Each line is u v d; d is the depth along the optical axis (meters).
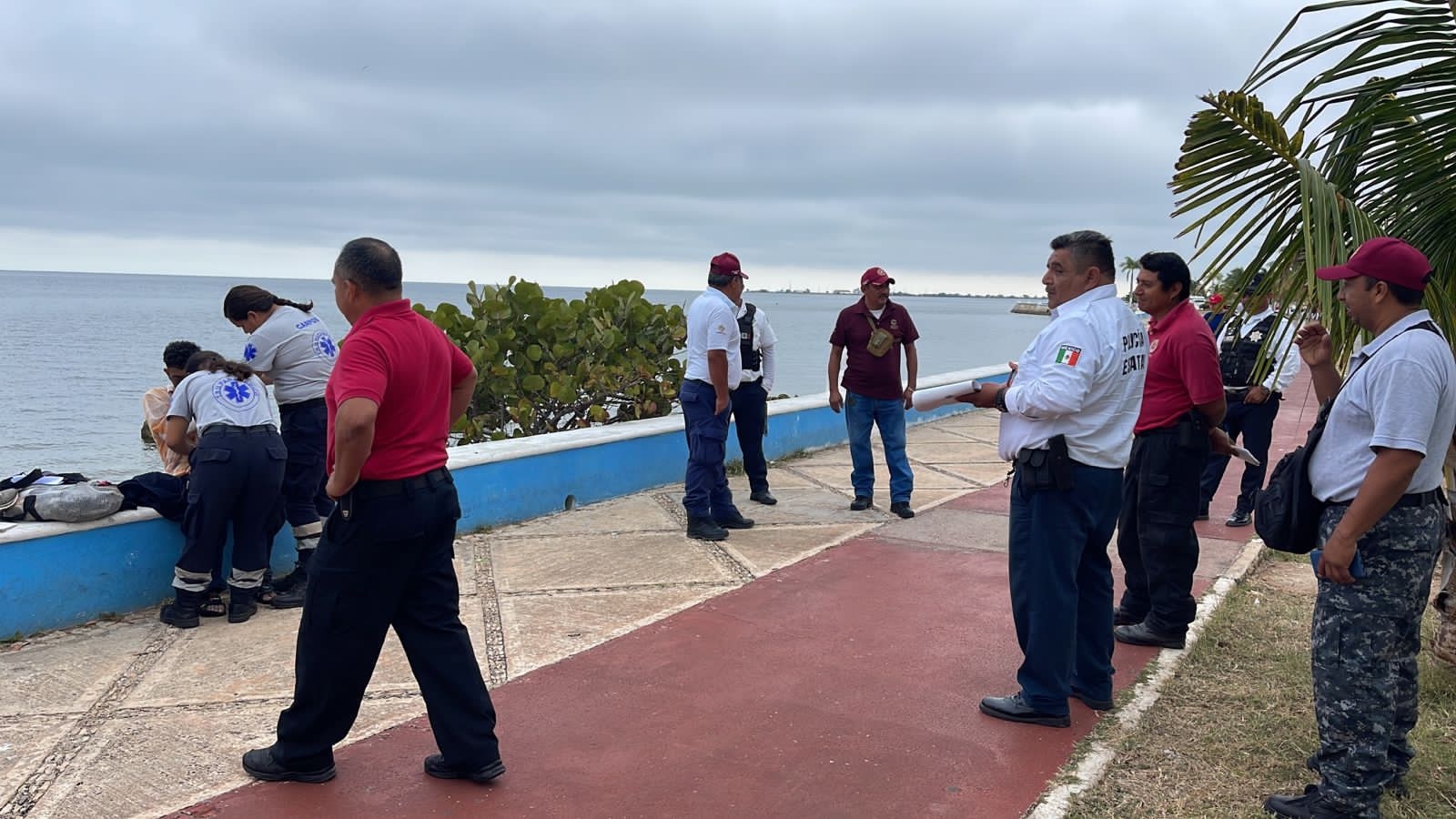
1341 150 3.44
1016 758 3.45
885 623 4.85
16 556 4.46
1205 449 4.35
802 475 8.65
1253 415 6.55
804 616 4.94
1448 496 3.93
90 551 4.72
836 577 5.61
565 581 5.49
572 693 3.96
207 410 4.68
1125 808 3.15
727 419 6.52
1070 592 3.64
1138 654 4.47
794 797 3.16
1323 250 2.99
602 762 3.39
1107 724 3.74
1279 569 6.02
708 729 3.65
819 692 4.01
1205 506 6.97
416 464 3.04
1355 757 2.92
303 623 3.08
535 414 8.73
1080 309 3.53
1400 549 2.85
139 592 4.93
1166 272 4.38
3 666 4.18
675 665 4.27
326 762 3.23
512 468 6.76
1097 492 3.57
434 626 3.19
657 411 9.30
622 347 9.08
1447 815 3.12
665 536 6.49
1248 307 3.65
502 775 3.28
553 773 3.31
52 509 4.55
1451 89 3.27
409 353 2.99
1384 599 2.87
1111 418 3.54
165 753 3.41
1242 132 3.41
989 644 4.58
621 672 4.19
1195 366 4.22
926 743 3.55
